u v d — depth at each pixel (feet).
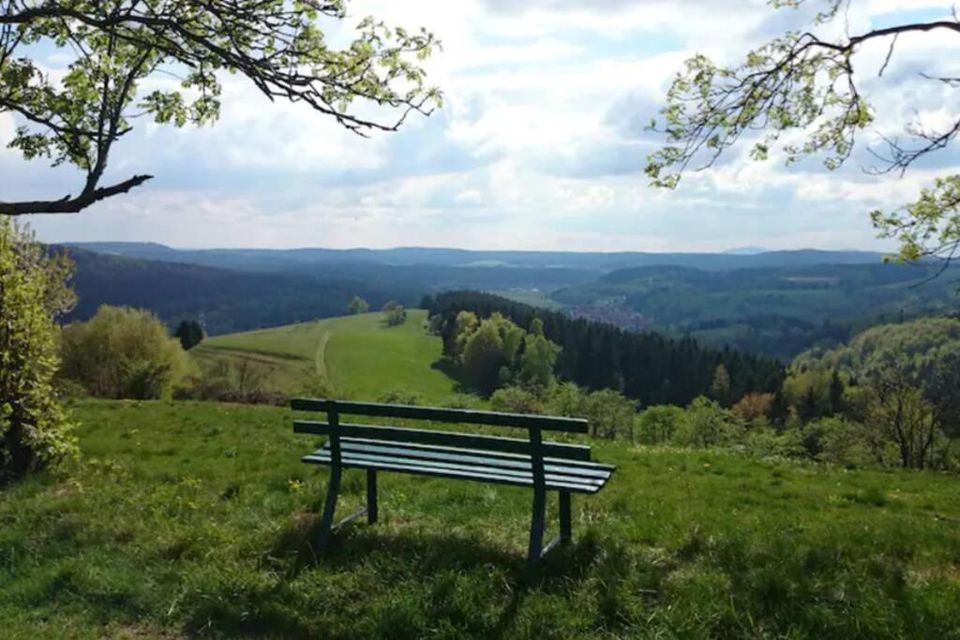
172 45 19.60
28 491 34.73
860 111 33.81
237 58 18.78
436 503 31.96
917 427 132.05
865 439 143.43
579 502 32.81
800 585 20.57
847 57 32.17
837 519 32.40
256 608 20.94
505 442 22.86
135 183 18.99
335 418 25.12
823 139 35.45
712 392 331.36
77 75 20.63
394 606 20.15
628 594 20.39
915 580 22.35
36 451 38.81
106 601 21.67
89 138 19.62
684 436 194.80
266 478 38.32
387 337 443.73
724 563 22.94
